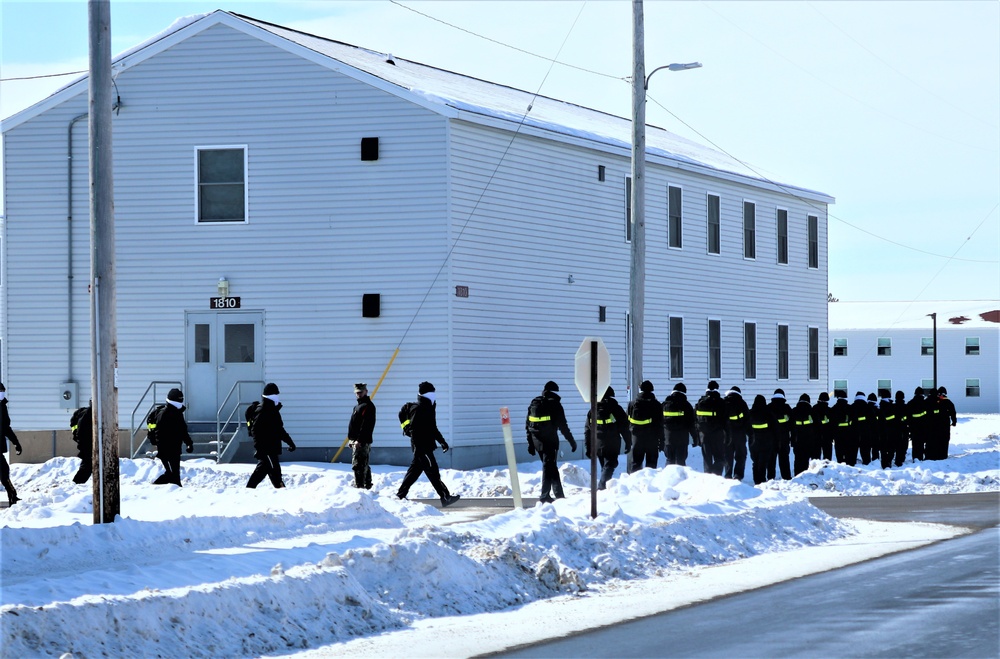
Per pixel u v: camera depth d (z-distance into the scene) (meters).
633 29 27.86
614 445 23.14
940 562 15.03
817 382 47.09
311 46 30.84
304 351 29.59
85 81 30.55
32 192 30.83
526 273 31.91
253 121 29.92
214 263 29.97
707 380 39.84
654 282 37.28
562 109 41.06
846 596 12.66
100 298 15.99
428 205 29.25
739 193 42.19
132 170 30.27
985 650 9.73
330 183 29.64
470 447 29.61
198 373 30.00
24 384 30.75
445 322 29.09
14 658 9.12
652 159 36.75
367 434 23.39
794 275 45.69
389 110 29.47
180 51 30.16
